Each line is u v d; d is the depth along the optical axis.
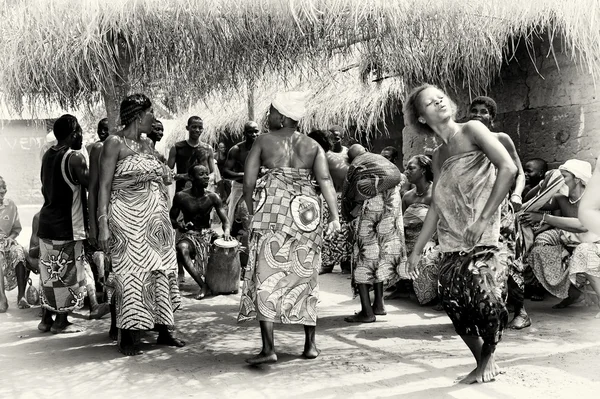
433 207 3.67
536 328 4.86
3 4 4.24
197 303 6.29
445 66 5.98
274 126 4.31
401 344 4.57
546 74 6.36
